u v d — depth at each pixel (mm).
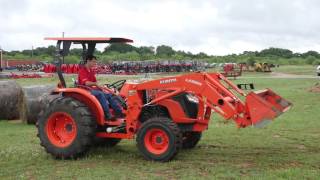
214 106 8945
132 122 9320
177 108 9242
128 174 7910
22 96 14727
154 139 8922
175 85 9227
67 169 8375
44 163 8914
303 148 10188
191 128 9328
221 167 8289
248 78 41406
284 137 11531
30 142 11219
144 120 9461
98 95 9383
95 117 9375
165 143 8828
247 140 11125
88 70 9664
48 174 7996
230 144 10633
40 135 9453
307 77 43656
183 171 8062
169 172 8031
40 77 40438
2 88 15289
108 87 10078
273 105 8984
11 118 15492
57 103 9383
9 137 11945
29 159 9242
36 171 8211
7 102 15195
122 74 49344
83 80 9547
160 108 9430
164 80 9281
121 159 9180
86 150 9312
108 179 7574
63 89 9461
